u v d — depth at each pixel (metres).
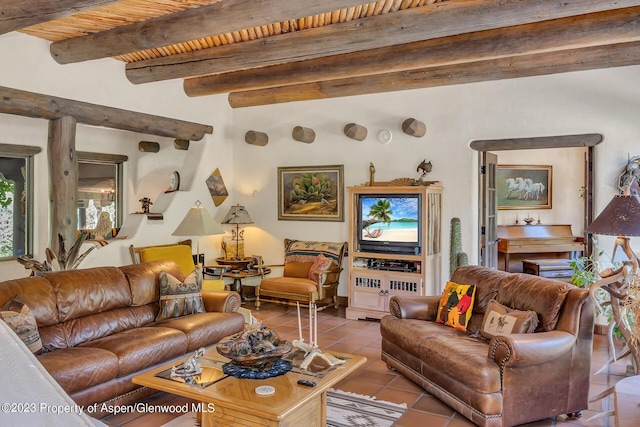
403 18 4.16
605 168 5.34
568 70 5.31
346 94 6.44
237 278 6.55
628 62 5.04
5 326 0.68
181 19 4.16
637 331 2.11
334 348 4.86
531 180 8.62
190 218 5.52
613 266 4.99
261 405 2.43
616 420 1.85
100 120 5.54
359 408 3.42
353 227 6.16
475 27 3.91
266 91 7.07
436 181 6.12
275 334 3.25
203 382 2.74
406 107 6.30
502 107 5.78
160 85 6.30
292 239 7.13
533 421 3.17
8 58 4.68
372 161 6.53
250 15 3.82
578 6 3.50
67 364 3.04
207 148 7.09
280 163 7.20
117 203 7.95
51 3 3.17
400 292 5.77
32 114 4.95
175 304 4.31
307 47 4.68
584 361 3.26
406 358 3.94
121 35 4.54
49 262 4.68
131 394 3.47
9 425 0.59
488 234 6.10
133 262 6.00
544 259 8.33
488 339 3.59
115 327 3.95
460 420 3.24
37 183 6.72
